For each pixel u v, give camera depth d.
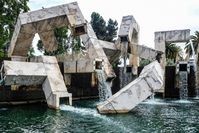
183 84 27.17
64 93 19.47
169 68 29.11
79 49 48.25
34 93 21.48
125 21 30.53
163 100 25.89
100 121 14.48
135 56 30.92
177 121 14.87
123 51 30.14
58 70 20.84
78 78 28.19
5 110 17.86
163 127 13.32
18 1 36.84
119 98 16.89
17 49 26.28
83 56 30.00
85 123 14.01
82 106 20.30
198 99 26.94
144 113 17.28
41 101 21.91
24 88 21.75
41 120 14.74
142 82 17.42
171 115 16.72
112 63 31.89
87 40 25.83
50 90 19.14
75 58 29.53
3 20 35.44
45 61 20.53
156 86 17.72
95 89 27.28
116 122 14.31
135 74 30.11
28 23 24.92
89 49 25.75
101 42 28.59
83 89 25.89
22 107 19.30
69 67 25.06
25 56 27.06
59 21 25.14
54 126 13.35
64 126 13.35
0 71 19.17
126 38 30.03
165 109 19.30
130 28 30.02
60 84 19.91
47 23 25.20
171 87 28.78
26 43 26.34
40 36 27.75
